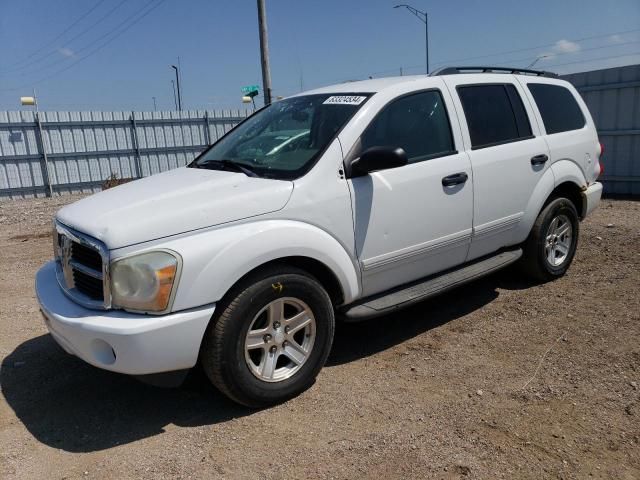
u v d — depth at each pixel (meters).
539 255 5.36
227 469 2.95
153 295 3.06
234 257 3.23
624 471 2.80
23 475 2.97
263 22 17.66
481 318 4.82
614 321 4.57
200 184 3.66
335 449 3.07
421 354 4.20
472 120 4.69
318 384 3.80
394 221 4.02
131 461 3.05
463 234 4.53
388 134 4.10
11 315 5.43
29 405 3.71
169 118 20.73
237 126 5.02
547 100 5.53
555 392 3.54
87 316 3.18
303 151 3.93
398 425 3.27
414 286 4.38
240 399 3.40
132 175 20.36
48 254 8.27
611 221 8.29
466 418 3.31
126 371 3.09
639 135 10.47
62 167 19.02
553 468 2.84
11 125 18.02
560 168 5.39
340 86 4.62
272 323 3.47
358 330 4.71
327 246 3.65
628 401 3.41
